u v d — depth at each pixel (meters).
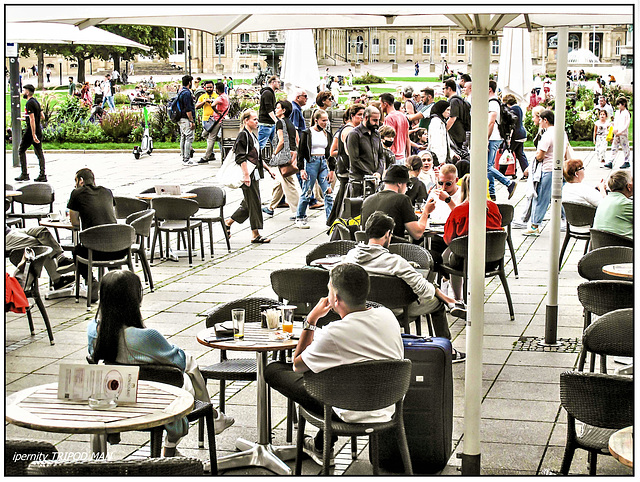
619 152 22.56
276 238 13.70
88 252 9.88
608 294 6.78
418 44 96.31
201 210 15.82
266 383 5.92
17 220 12.75
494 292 10.48
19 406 4.73
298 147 14.55
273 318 6.07
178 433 5.39
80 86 49.91
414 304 7.52
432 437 5.69
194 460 4.21
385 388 5.08
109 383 4.80
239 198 17.27
